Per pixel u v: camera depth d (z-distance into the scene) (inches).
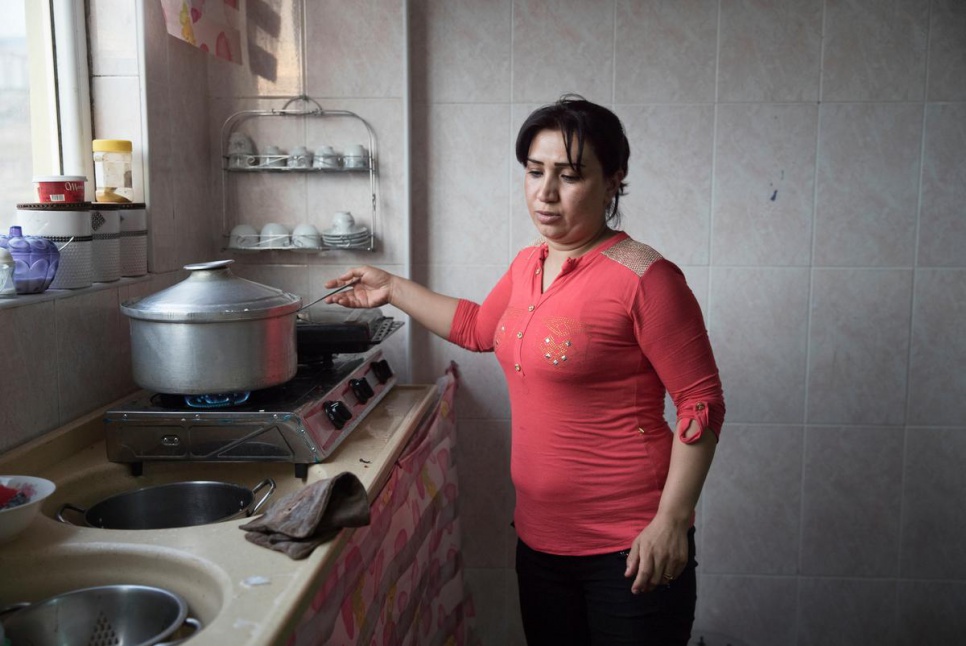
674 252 98.5
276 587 44.6
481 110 97.4
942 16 94.3
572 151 57.8
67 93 80.0
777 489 101.9
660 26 95.6
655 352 58.4
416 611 72.4
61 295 67.1
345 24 95.4
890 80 95.3
